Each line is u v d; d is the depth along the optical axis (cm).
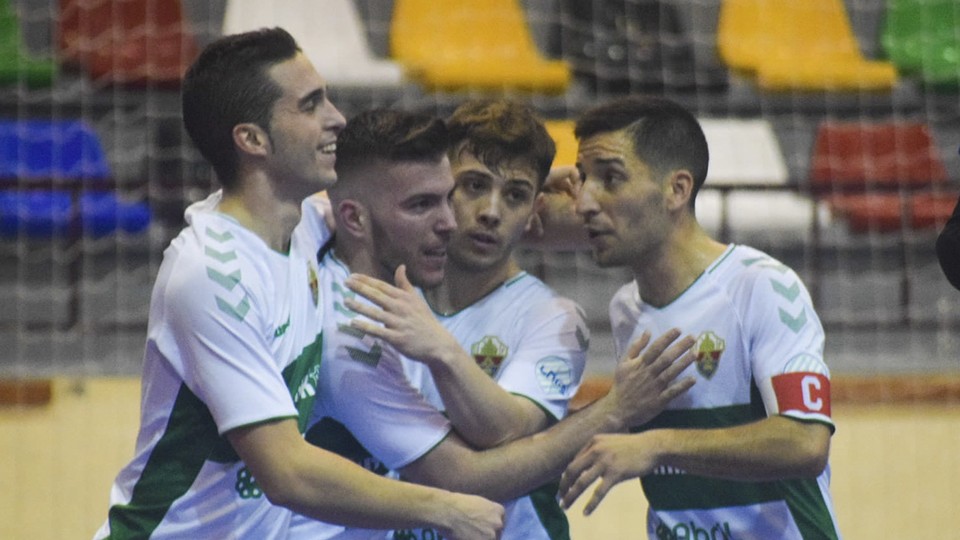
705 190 3017
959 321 2997
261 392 898
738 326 1062
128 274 3019
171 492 942
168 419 934
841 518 2047
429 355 955
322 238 1067
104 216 2956
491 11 3597
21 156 3050
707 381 1076
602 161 1064
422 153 1006
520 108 1095
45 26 3394
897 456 2338
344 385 1009
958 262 1018
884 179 3300
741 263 1079
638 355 1048
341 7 3484
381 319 948
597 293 3077
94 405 2478
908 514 2062
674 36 3475
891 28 3631
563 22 3484
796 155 3525
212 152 944
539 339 1091
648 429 1109
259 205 941
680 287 1090
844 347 2931
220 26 3500
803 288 1060
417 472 1012
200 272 900
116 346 2775
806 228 3253
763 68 3506
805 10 3644
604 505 2064
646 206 1062
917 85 3566
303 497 892
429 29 3566
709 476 1028
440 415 1020
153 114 3219
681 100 3459
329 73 3372
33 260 3000
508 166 1062
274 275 941
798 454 1000
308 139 931
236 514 951
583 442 1005
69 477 2125
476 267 1084
